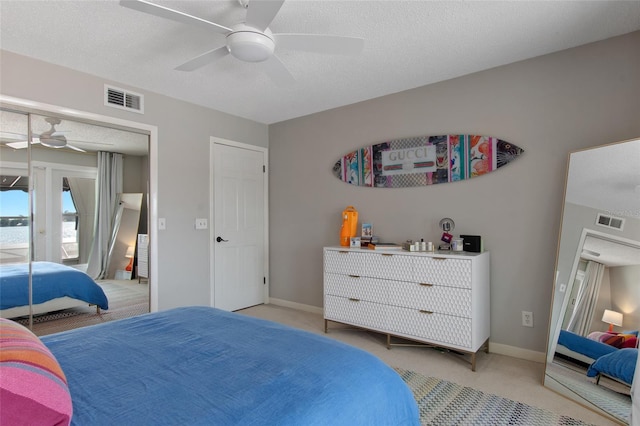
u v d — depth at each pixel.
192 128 3.70
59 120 2.86
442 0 1.96
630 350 1.89
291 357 1.30
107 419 0.91
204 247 3.81
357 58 2.68
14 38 2.37
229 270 4.07
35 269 2.79
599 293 2.12
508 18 2.14
